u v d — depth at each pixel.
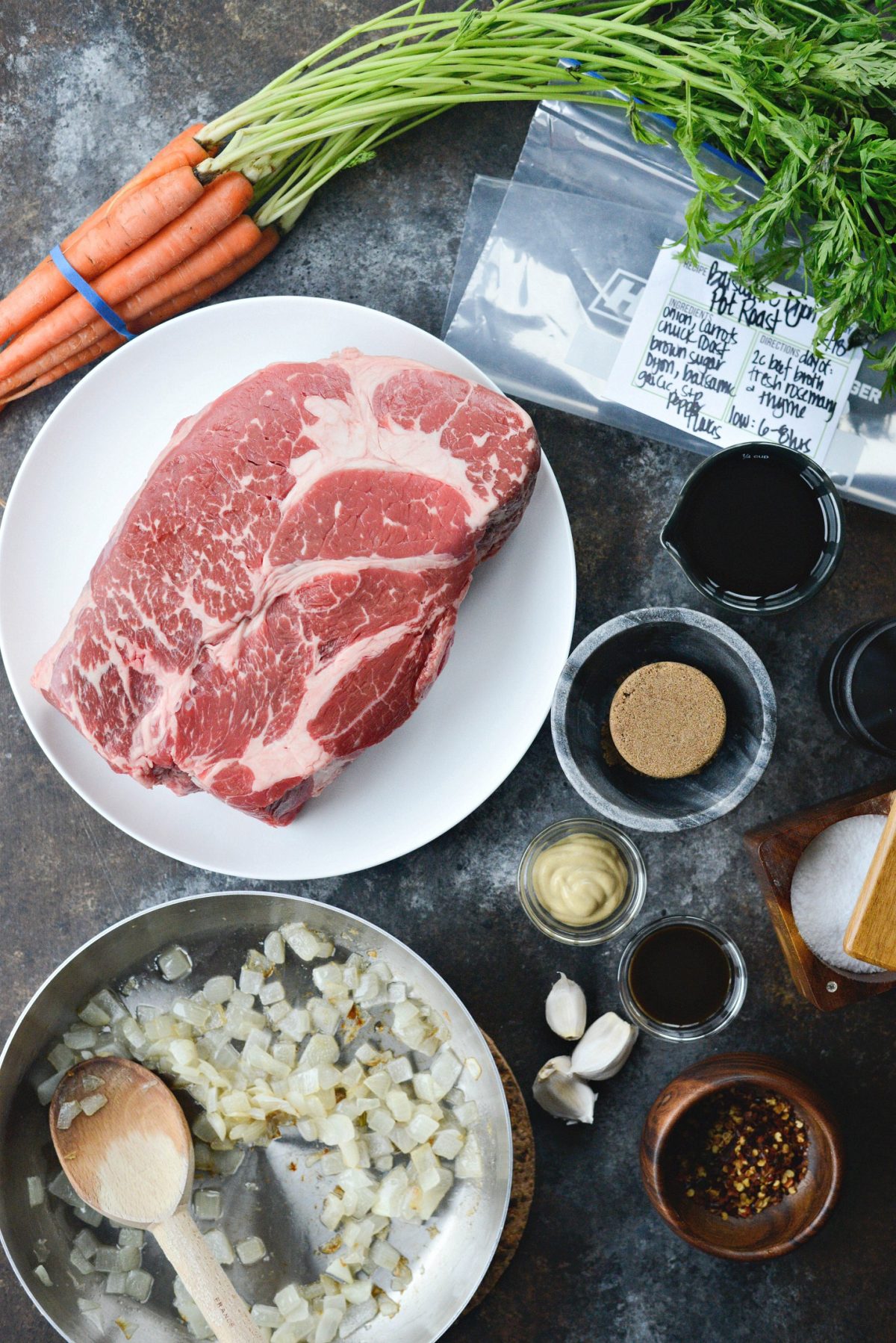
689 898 0.84
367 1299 0.81
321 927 0.82
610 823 0.83
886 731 0.81
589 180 0.82
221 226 0.78
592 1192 0.83
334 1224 0.81
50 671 0.77
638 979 0.82
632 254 0.82
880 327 0.74
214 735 0.76
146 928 0.79
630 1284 0.83
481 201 0.82
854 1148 0.83
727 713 0.82
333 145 0.79
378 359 0.77
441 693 0.81
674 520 0.78
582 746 0.81
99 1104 0.80
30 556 0.80
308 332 0.79
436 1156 0.81
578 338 0.82
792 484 0.79
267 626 0.75
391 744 0.81
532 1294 0.83
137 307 0.81
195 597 0.75
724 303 0.81
